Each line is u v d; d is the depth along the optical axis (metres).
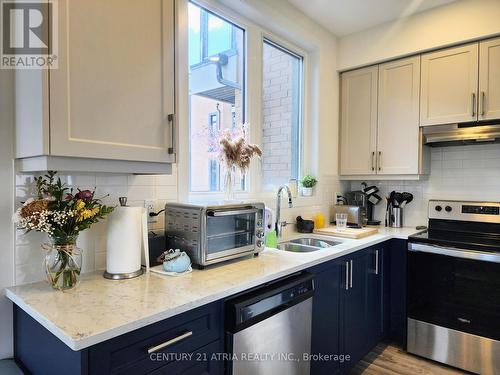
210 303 1.21
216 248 1.56
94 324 0.92
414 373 2.24
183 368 1.11
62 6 1.08
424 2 2.51
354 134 3.09
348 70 3.12
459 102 2.51
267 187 2.62
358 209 2.89
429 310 2.38
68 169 1.14
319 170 2.94
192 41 2.07
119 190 1.55
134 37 1.29
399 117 2.81
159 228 1.71
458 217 2.67
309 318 1.67
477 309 2.18
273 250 1.95
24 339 1.19
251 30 2.40
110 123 1.21
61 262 1.21
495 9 2.33
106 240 1.45
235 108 2.38
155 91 1.36
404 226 3.05
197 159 2.08
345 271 2.06
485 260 2.13
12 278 1.26
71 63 1.10
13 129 1.24
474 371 2.19
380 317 2.53
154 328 1.02
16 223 1.23
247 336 1.31
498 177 2.63
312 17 2.75
